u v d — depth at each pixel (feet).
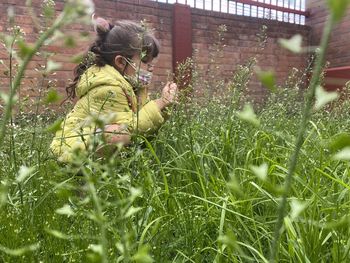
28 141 8.37
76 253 4.66
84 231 4.99
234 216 6.38
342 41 28.25
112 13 22.20
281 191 1.96
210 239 6.05
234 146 9.04
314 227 5.56
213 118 11.66
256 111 14.29
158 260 5.36
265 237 6.07
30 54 2.11
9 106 2.27
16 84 2.22
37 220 5.65
